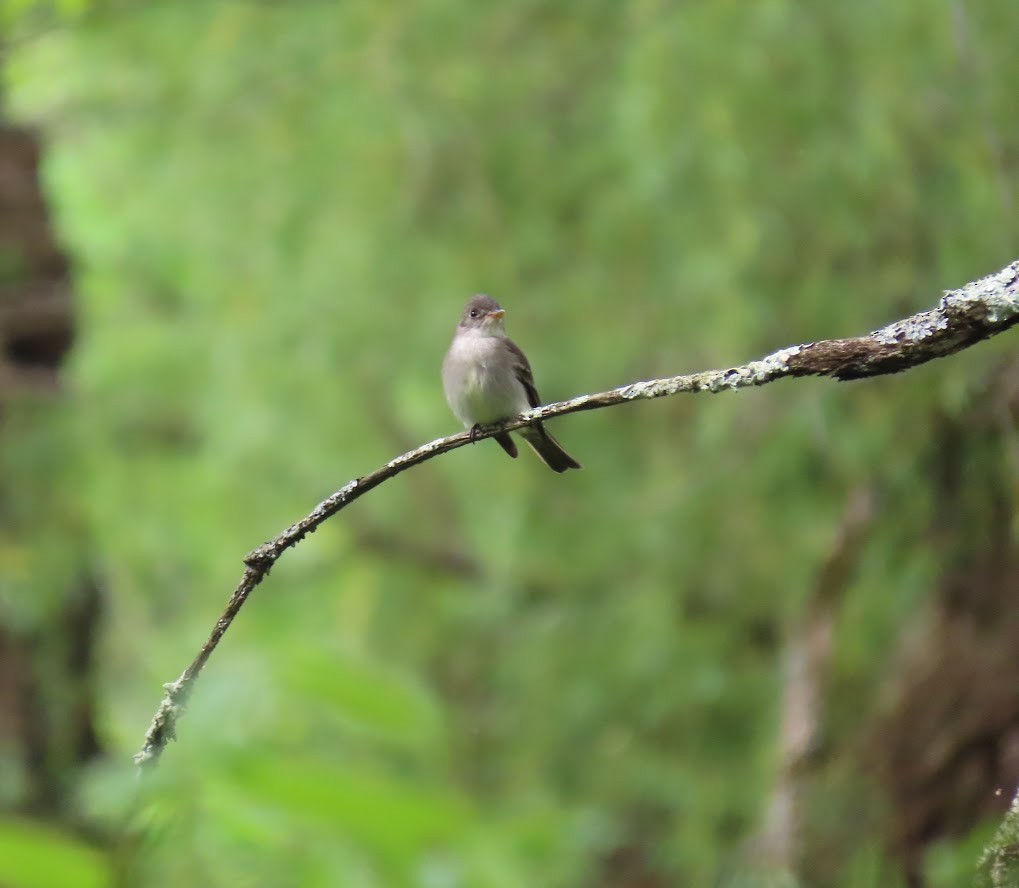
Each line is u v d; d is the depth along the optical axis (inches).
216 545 545.6
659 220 462.0
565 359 498.3
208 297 531.8
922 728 286.2
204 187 516.4
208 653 203.2
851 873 293.4
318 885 174.4
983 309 172.7
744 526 445.1
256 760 174.9
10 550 483.2
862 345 180.4
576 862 320.8
